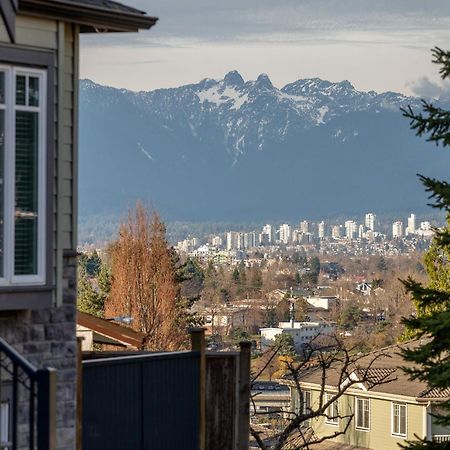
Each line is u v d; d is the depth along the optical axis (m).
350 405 78.31
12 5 23.25
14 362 18.17
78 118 25.56
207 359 29.53
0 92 23.80
